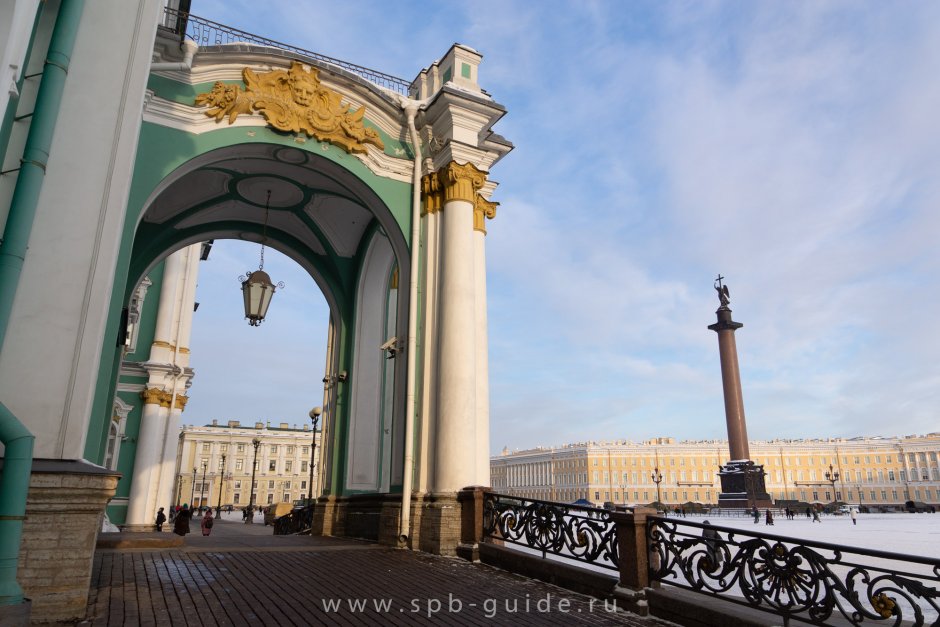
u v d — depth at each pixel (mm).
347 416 12211
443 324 9391
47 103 4988
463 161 10070
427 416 9234
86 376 4953
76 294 5043
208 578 6195
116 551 8164
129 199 8188
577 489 94000
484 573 7062
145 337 21906
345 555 8070
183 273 22875
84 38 5559
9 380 4734
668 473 92250
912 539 21562
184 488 79250
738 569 4754
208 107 9016
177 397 21844
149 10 5848
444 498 8562
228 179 11062
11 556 4070
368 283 12836
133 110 5570
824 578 4145
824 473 91812
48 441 4738
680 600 5074
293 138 9586
